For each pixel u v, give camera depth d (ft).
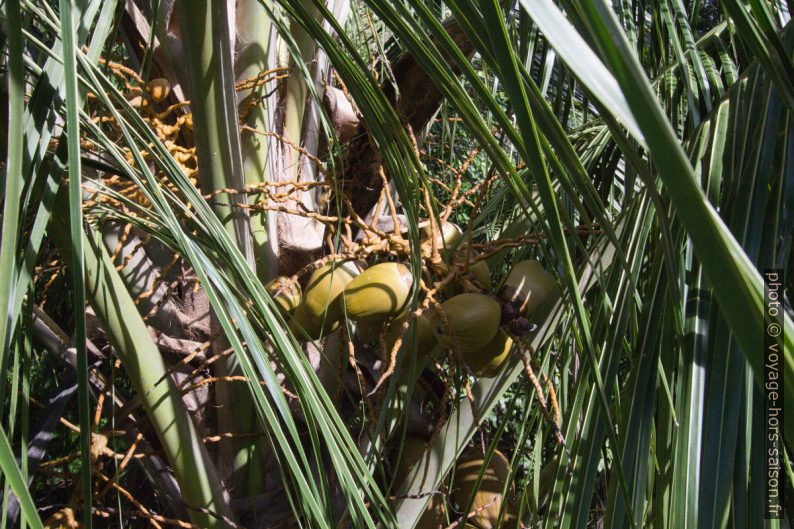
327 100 13.39
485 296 9.21
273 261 12.13
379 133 8.69
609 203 13.89
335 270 10.05
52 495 14.37
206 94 10.25
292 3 8.18
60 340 13.16
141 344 9.83
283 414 7.34
